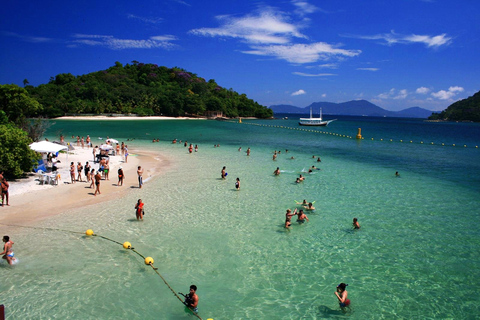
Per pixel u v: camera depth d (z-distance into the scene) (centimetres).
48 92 13362
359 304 1094
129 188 2445
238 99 19875
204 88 19125
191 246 1490
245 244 1526
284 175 3036
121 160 3669
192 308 1039
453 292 1169
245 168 3347
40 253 1378
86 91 14288
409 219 1891
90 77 16062
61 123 10262
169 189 2442
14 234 1548
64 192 2255
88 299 1083
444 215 1967
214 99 17150
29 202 2008
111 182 2612
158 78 18638
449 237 1638
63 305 1045
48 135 6588
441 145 6275
